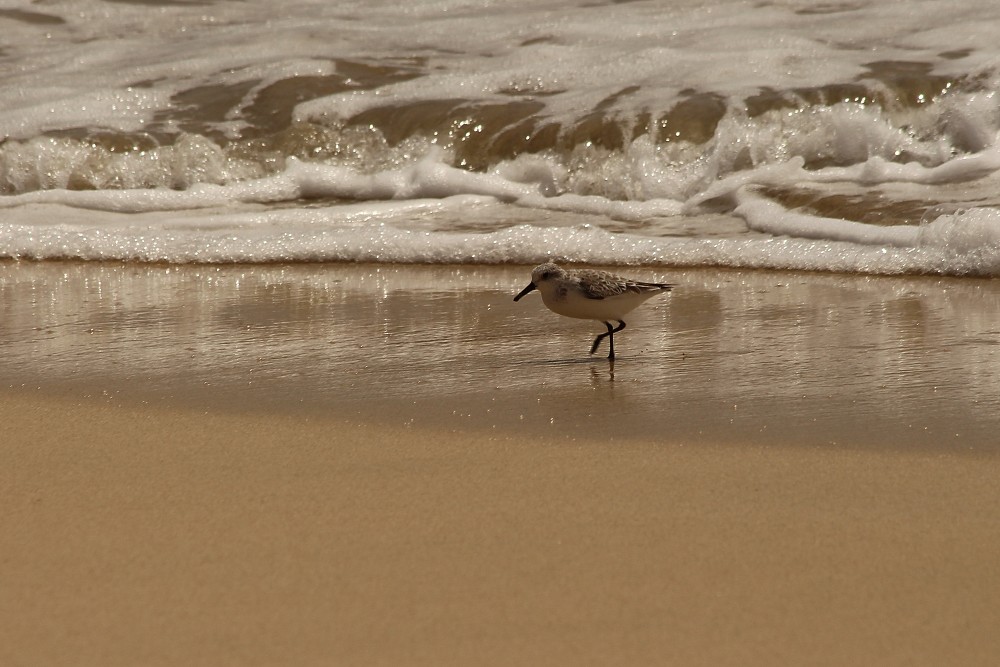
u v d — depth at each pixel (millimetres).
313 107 20391
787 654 4941
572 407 8883
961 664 4852
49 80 22234
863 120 17719
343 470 7371
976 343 10750
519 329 11914
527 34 22859
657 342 11211
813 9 22578
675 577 5680
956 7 21688
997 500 6641
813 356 10430
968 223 14250
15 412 8938
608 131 18453
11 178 19562
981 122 17188
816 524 6324
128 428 8438
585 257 15547
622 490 6914
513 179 18672
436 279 14867
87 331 12062
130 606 5430
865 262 14438
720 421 8406
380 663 4895
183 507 6707
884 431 8070
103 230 17312
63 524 6465
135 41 24406
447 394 9352
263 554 6008
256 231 17266
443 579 5688
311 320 12516
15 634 5172
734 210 16828
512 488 6969
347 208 18250
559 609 5355
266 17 25484
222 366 10438
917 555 5902
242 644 5062
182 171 19547
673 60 20531
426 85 20859
